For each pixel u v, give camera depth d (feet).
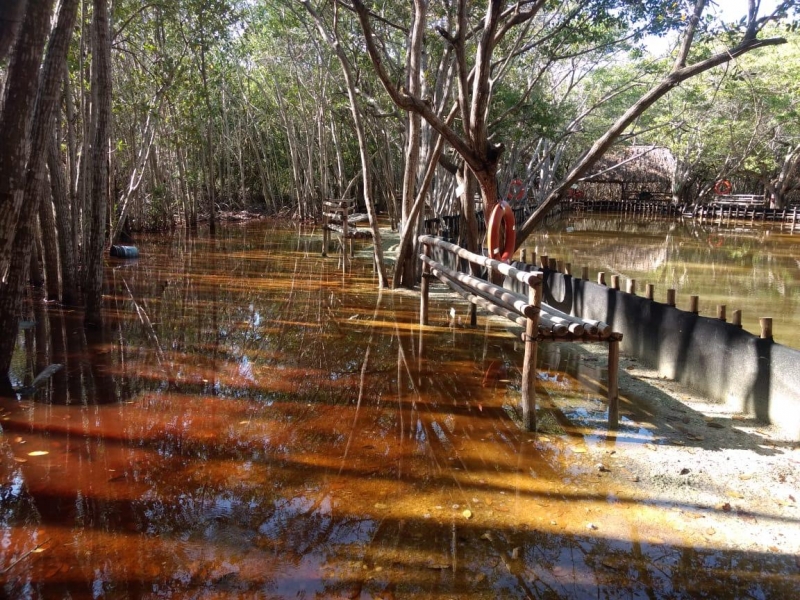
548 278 31.14
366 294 36.70
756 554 11.10
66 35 19.02
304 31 73.20
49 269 30.68
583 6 36.17
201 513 12.21
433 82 50.39
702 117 101.09
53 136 28.37
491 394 19.58
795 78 88.38
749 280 45.60
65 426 16.37
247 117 103.14
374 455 15.01
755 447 15.39
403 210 38.45
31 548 10.94
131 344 24.54
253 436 16.03
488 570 10.55
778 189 121.19
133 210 67.82
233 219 95.40
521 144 80.38
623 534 11.69
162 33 54.70
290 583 10.09
